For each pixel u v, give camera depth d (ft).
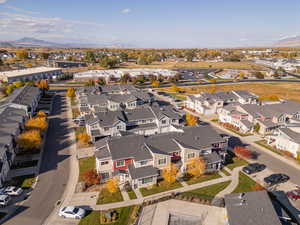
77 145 166.71
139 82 418.92
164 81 444.96
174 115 192.95
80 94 282.15
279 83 430.61
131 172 119.03
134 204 107.14
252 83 431.43
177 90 349.61
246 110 206.90
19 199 109.81
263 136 187.73
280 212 97.76
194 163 126.62
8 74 394.32
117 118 174.91
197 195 112.98
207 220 97.76
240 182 124.88
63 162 143.84
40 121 178.91
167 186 120.67
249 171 132.77
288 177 128.16
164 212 102.06
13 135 152.76
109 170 127.34
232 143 174.60
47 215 100.37
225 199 96.89
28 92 266.36
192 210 103.76
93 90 288.92
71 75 473.67
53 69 476.13
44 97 309.01
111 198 111.24
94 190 117.80
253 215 86.58
